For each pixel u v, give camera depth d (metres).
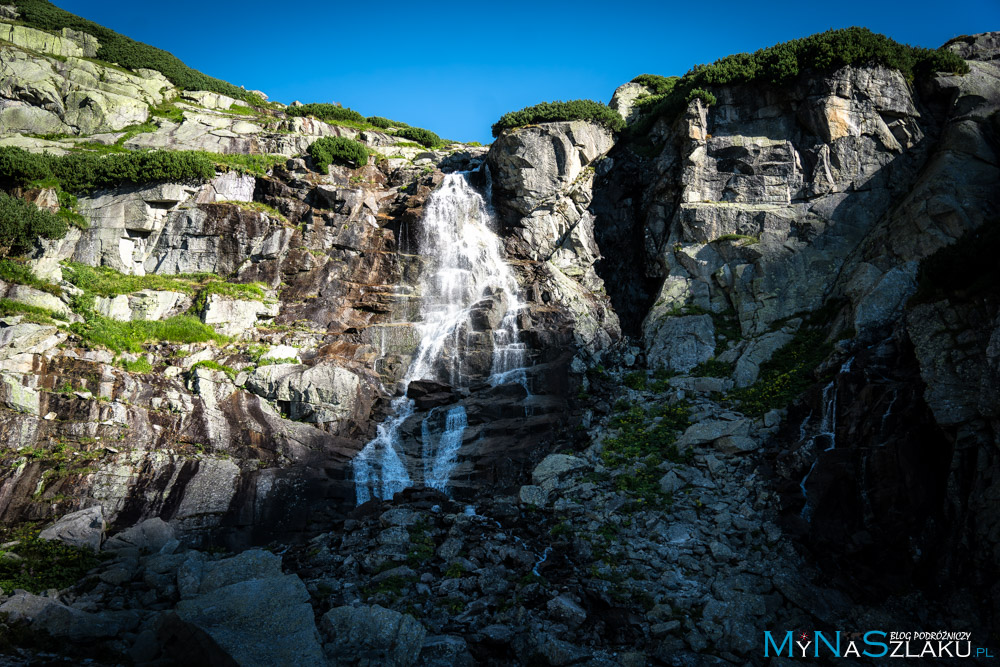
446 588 12.63
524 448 18.95
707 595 12.44
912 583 12.53
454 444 19.89
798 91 25.19
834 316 20.48
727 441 16.80
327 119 41.88
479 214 29.09
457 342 22.97
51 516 14.85
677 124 27.08
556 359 22.00
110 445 16.67
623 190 28.34
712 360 21.25
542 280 25.83
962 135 21.42
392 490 18.38
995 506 11.77
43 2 40.06
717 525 14.48
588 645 11.16
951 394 13.29
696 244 24.44
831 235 22.55
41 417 16.22
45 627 10.92
